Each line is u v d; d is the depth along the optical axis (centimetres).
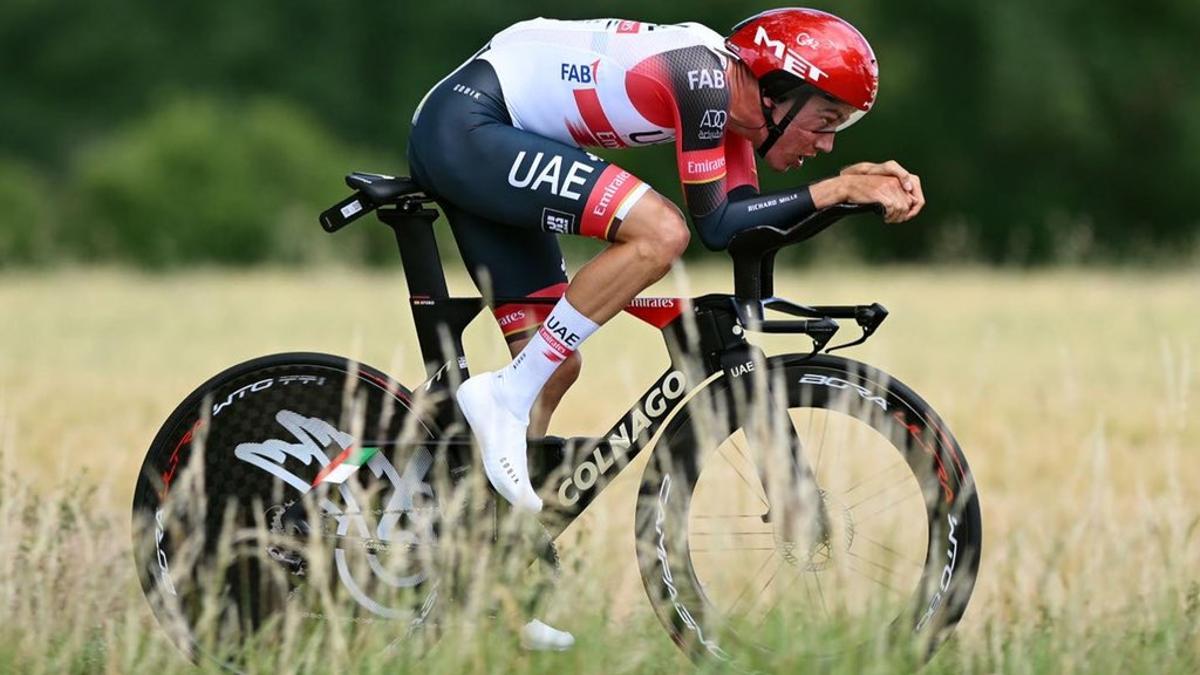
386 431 1431
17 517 1474
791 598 1323
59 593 1404
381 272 7638
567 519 1398
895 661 1278
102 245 9881
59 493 1572
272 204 10244
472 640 1258
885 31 11081
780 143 1424
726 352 1384
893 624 1348
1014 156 11475
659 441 1392
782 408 1355
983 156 11456
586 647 1280
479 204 1383
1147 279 6444
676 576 1380
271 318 4509
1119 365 3338
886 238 11731
